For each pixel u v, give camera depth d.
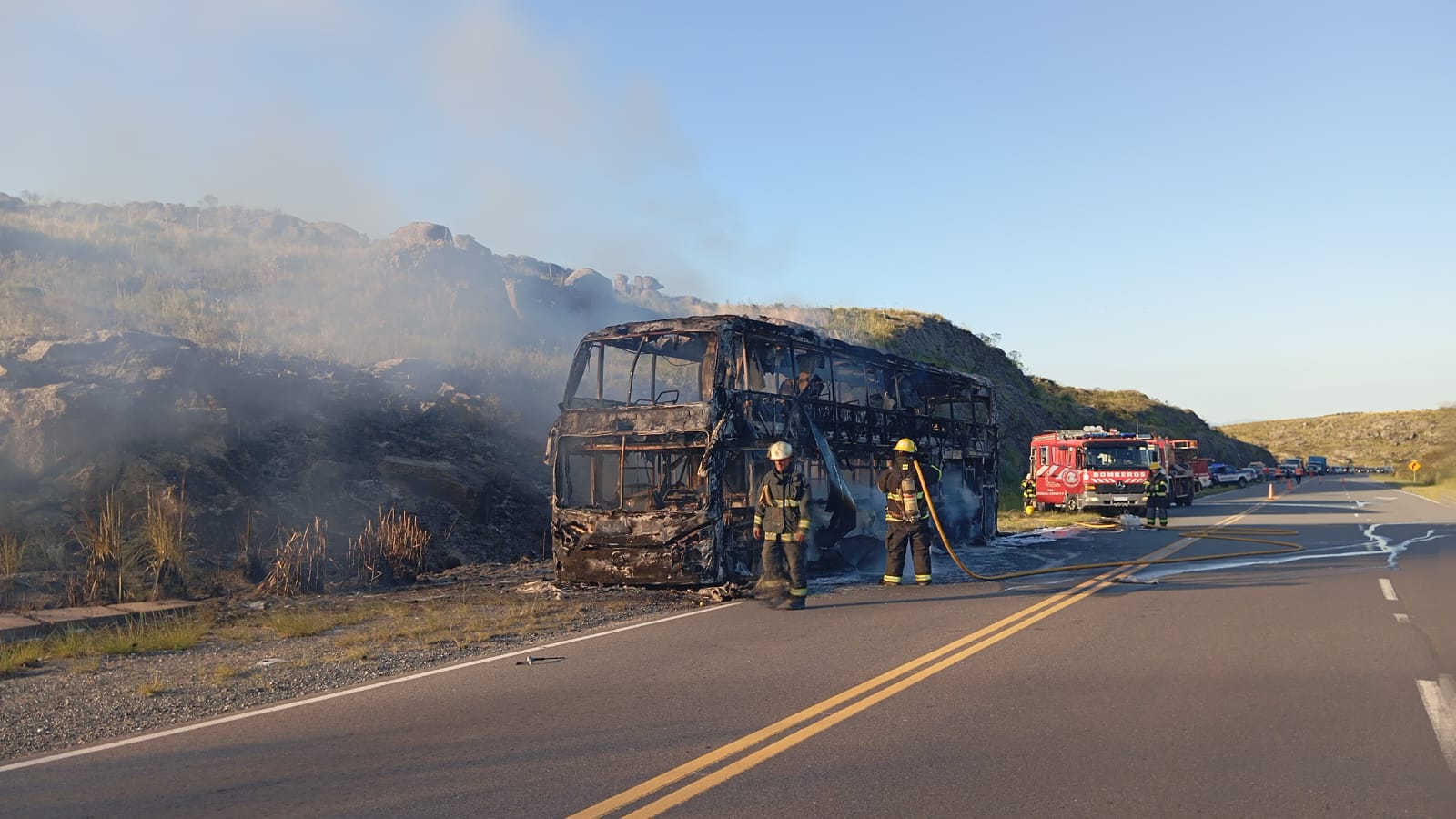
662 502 12.83
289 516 15.53
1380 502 37.47
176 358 17.05
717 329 12.63
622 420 12.71
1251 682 7.04
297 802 4.75
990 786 4.80
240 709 6.81
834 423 15.07
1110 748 5.43
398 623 10.51
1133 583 12.73
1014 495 39.97
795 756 5.33
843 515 14.42
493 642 9.33
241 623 10.64
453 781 5.01
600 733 5.86
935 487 18.02
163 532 12.54
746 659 8.12
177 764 5.45
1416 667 7.51
